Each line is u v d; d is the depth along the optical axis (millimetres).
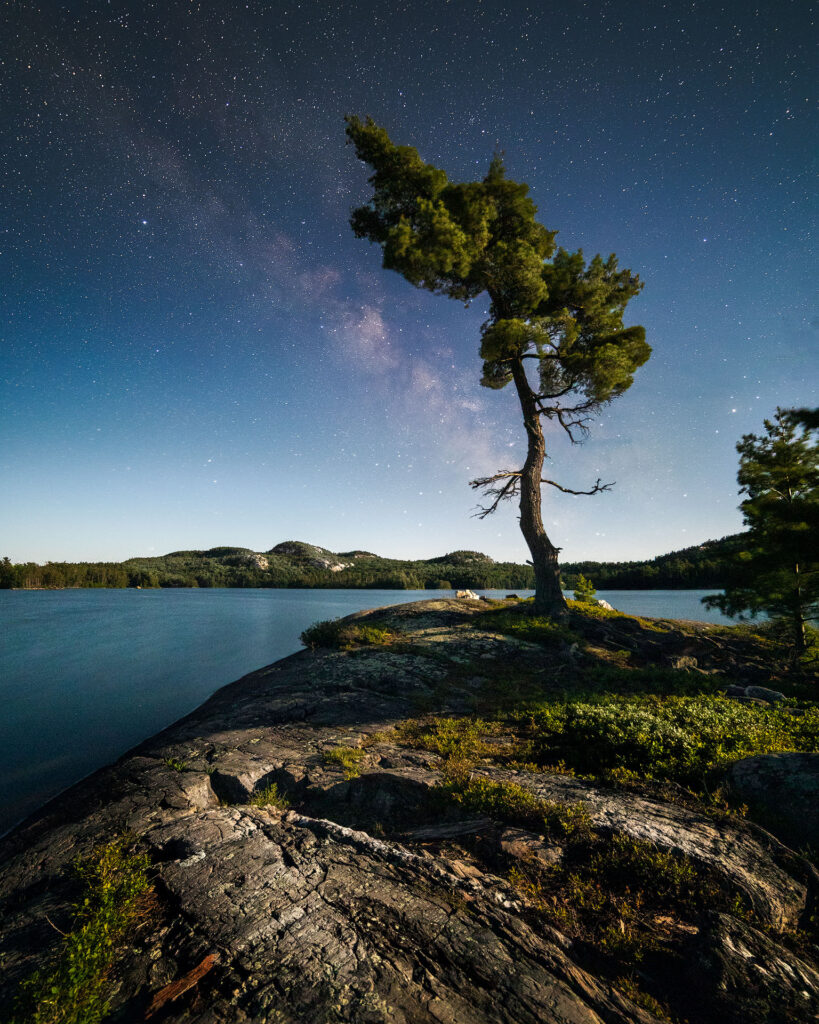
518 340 21406
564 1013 3176
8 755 11961
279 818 6113
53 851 5859
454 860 5172
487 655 17391
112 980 3424
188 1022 3031
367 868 4824
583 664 17047
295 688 14344
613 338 23281
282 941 3756
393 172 21703
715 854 5008
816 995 3396
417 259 19984
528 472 23750
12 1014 3189
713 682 14516
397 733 10641
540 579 22953
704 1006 3410
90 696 17688
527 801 6223
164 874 4719
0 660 26203
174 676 21219
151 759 9758
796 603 17734
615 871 4910
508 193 21906
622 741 8164
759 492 19219
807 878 4844
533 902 4434
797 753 6883
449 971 3486
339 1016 3066
